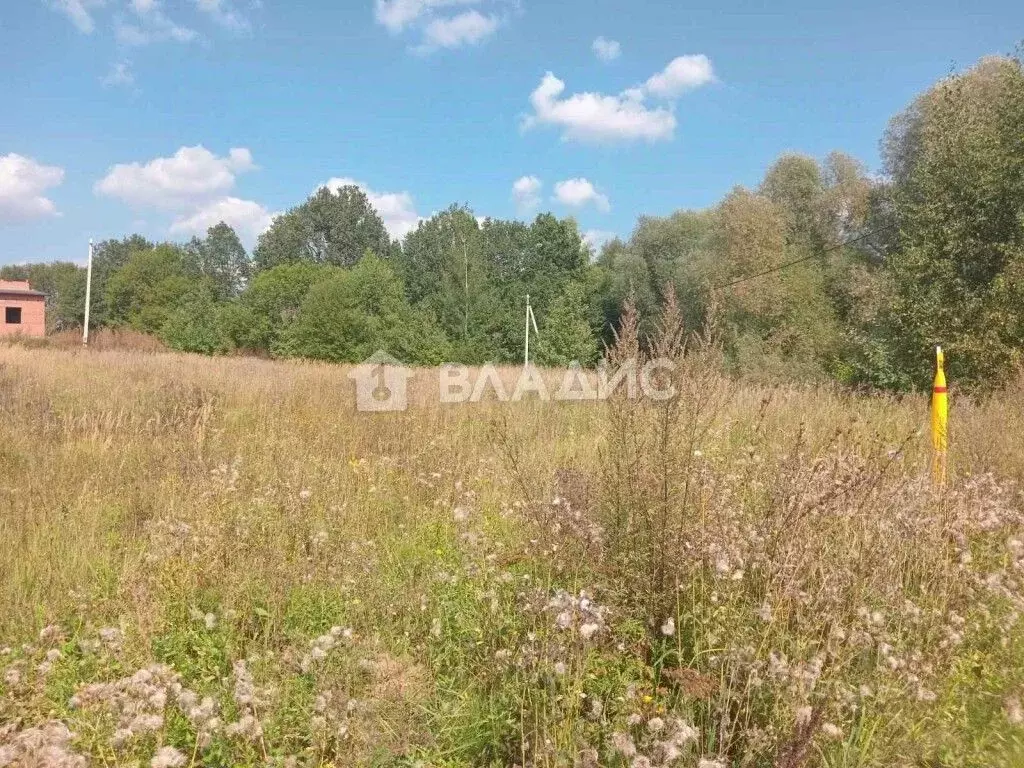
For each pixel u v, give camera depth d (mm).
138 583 3932
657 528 3484
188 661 3355
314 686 3154
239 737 2766
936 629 3156
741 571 3135
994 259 13891
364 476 6219
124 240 77688
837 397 9695
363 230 65688
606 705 2842
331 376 14031
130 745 2615
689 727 2490
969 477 4887
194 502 5293
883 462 4250
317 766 2744
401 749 2826
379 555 4734
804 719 2408
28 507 5223
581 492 4469
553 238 49656
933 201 14945
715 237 29656
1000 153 14008
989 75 19125
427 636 3670
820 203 30250
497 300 33562
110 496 5762
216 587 4070
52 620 3715
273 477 5844
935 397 5383
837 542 3543
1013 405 8102
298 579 4098
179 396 10117
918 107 22641
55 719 2824
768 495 3885
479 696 3133
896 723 2652
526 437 8141
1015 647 3096
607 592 3451
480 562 4059
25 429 7762
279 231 64250
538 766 2590
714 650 2980
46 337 30453
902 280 14984
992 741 2572
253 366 17516
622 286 40438
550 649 2980
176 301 52000
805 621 3010
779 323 25703
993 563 3945
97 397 10375
